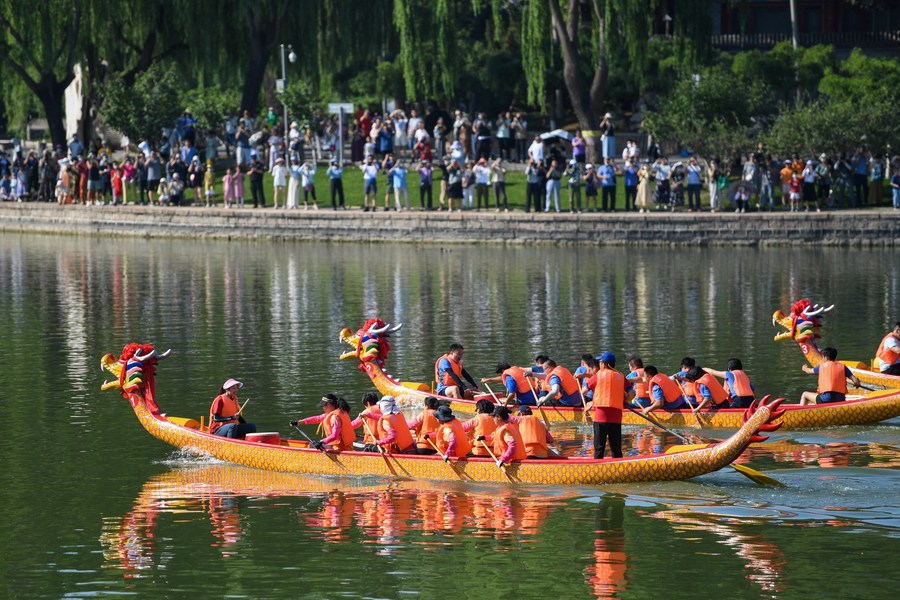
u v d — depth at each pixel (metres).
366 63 98.62
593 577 20.23
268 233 78.25
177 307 50.31
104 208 82.94
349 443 26.86
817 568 20.55
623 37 88.94
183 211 80.31
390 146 82.94
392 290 54.78
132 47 95.38
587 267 62.75
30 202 88.12
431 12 91.50
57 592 19.80
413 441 26.92
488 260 66.31
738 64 90.50
